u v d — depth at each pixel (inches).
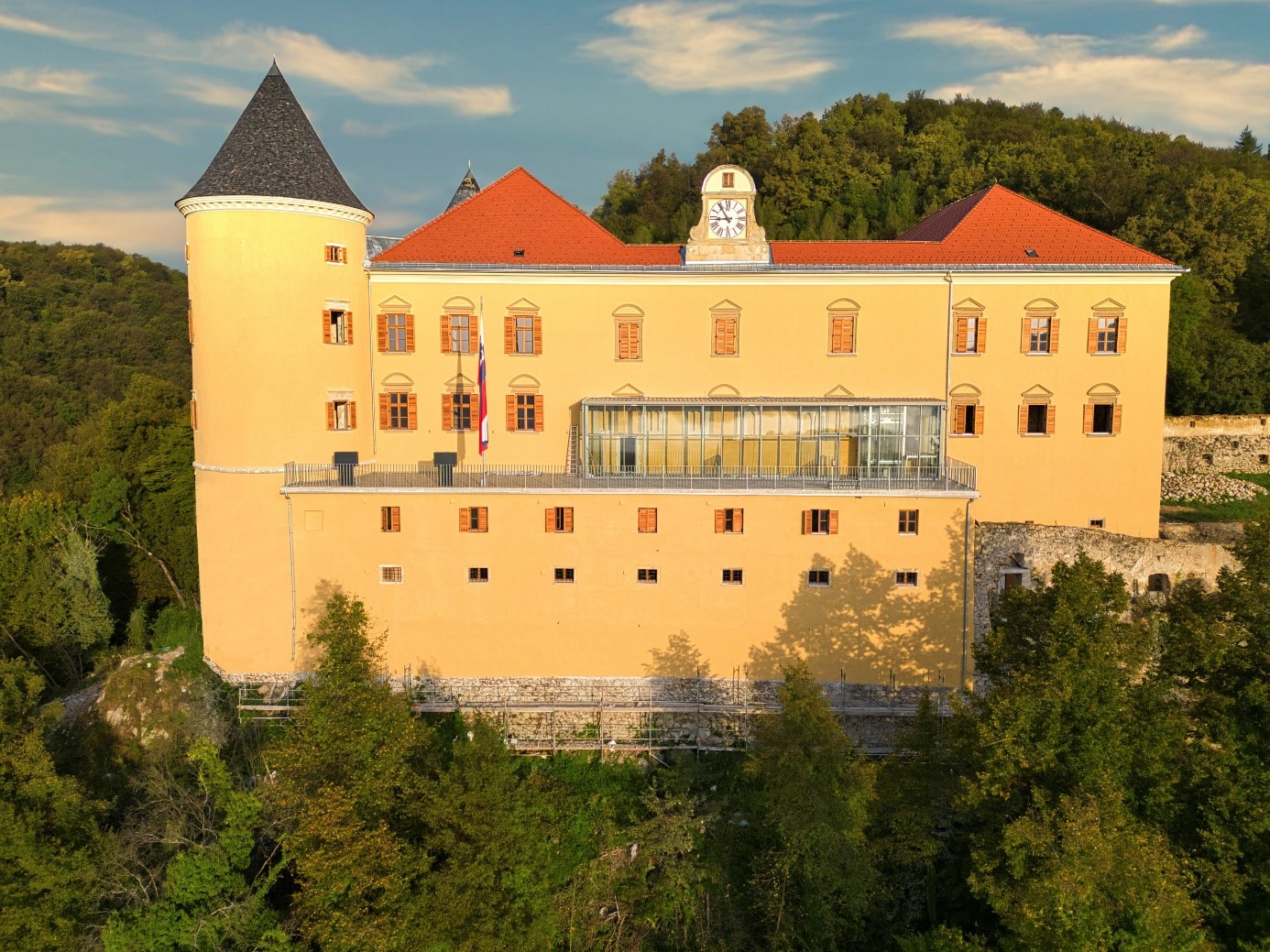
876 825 1136.8
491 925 925.2
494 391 1485.0
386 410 1483.8
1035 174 2753.4
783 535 1336.1
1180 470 1900.8
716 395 1475.1
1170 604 1015.6
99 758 1360.7
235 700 1371.8
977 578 1373.0
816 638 1344.7
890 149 3577.8
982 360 1460.4
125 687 1430.9
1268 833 891.4
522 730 1347.2
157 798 1203.9
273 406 1360.7
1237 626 945.5
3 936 969.5
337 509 1363.2
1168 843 899.4
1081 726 902.4
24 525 1731.1
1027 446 1475.1
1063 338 1455.5
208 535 1402.6
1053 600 989.8
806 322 1461.6
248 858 1026.1
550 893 1051.9
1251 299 2255.2
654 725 1341.0
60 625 1648.6
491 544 1357.0
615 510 1343.5
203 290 1362.0
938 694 1336.1
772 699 1349.7
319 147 1424.7
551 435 1489.9
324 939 909.2
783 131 3804.1
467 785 975.6
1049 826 848.9
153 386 2000.5
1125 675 922.7
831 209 3216.0
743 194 1454.2
